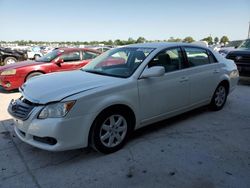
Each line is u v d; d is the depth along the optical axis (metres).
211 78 5.07
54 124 3.01
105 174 3.06
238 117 5.14
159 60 4.11
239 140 4.03
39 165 3.27
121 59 4.24
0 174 3.05
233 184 2.87
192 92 4.66
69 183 2.88
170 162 3.33
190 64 4.64
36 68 7.64
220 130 4.44
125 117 3.66
